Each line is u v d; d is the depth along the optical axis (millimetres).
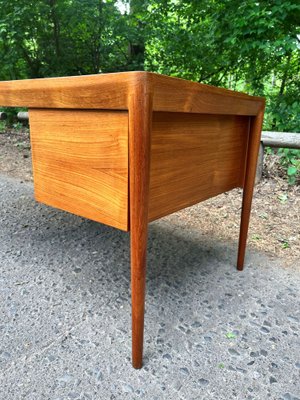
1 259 1419
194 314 1088
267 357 911
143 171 692
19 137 4121
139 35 4371
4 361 866
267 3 2883
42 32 4426
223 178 1147
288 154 2533
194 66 4320
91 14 4273
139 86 635
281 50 2850
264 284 1282
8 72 4777
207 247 1603
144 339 965
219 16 3236
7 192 2385
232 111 1008
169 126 818
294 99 3166
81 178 877
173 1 4141
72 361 872
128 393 783
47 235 1677
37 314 1060
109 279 1279
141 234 741
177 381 822
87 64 4852
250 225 1852
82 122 820
